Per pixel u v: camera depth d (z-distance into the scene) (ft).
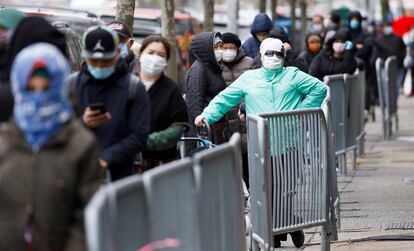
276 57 49.47
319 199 46.21
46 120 26.84
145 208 27.48
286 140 44.73
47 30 31.30
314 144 45.65
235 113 53.98
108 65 34.63
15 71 26.73
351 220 57.93
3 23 33.06
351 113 76.79
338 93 72.38
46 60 26.63
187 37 114.01
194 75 54.34
